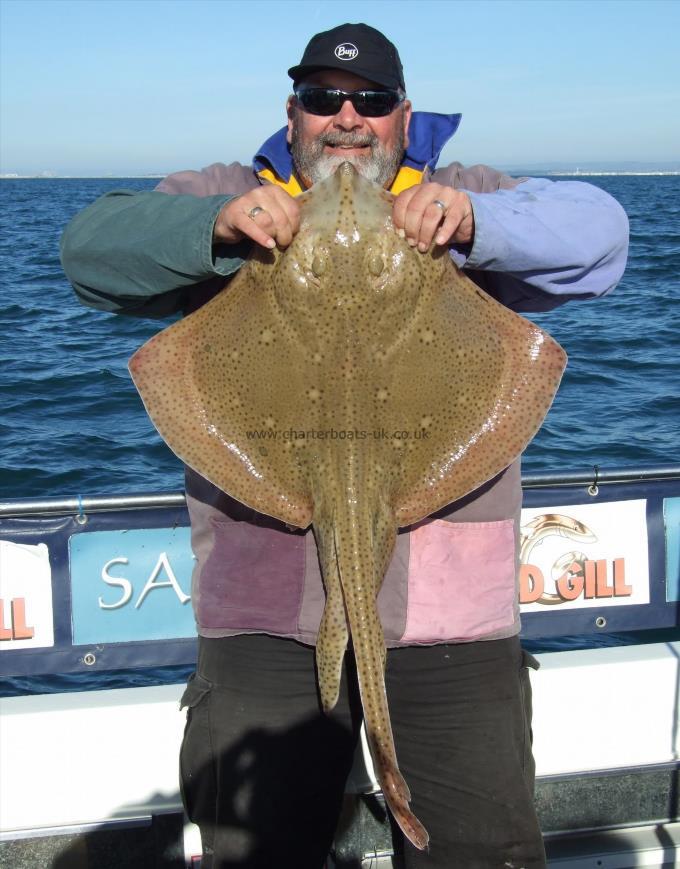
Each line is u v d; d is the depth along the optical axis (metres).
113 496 3.11
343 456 2.26
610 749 3.15
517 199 2.40
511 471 2.52
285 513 2.33
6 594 3.12
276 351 2.28
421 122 2.75
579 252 2.35
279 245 2.22
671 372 11.37
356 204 2.24
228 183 2.72
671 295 18.09
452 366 2.29
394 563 2.43
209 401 2.32
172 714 2.96
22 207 69.31
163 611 3.20
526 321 2.30
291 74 2.63
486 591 2.46
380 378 2.27
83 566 3.15
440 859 2.43
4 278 22.39
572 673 3.12
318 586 2.42
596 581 3.36
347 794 2.98
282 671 2.46
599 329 14.17
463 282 2.31
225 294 2.32
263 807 2.44
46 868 2.94
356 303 2.25
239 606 2.46
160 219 2.30
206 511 2.53
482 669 2.45
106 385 11.03
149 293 2.39
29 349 13.25
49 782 2.93
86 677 5.36
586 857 3.10
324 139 2.57
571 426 9.29
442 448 2.31
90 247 2.39
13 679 5.33
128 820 2.94
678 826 3.22
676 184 158.00
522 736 2.46
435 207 2.17
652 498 3.35
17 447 8.87
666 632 5.64
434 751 2.44
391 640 2.42
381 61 2.53
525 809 2.39
